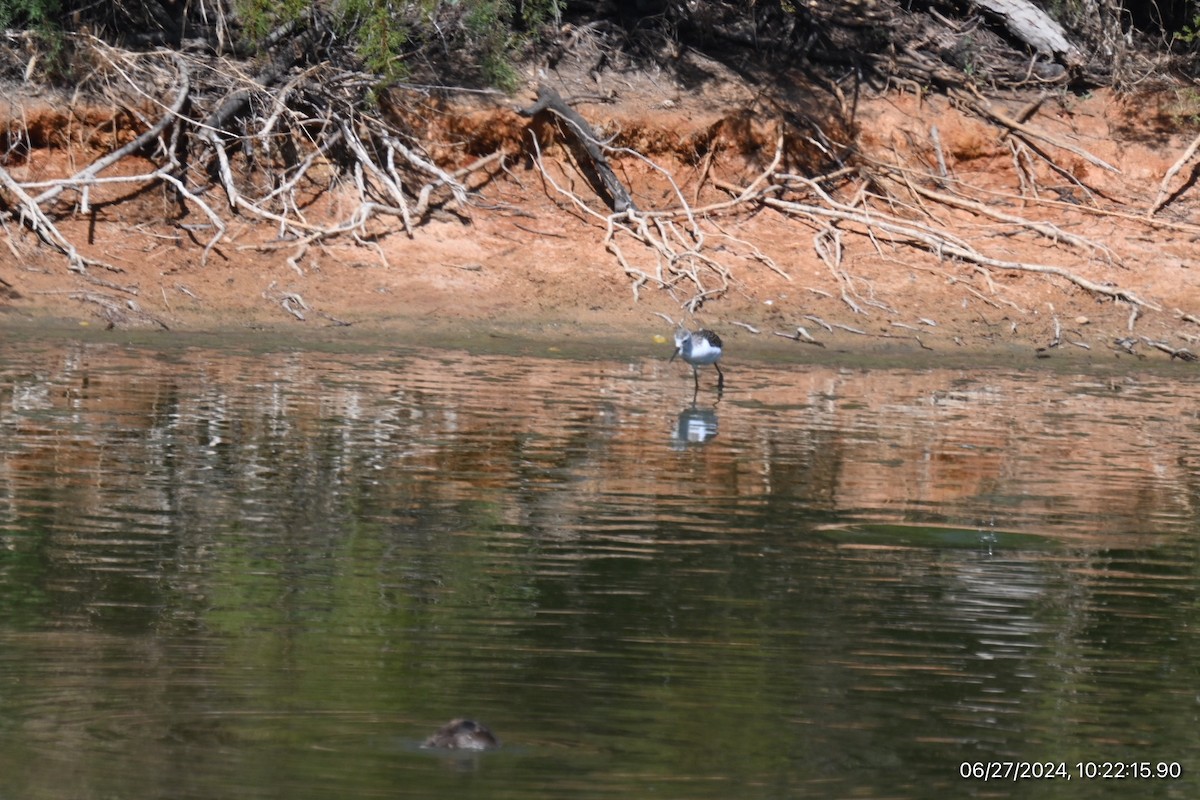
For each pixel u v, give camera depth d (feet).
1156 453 105.60
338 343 149.28
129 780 43.57
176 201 171.83
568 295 168.14
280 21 182.60
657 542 75.25
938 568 71.87
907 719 51.44
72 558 68.80
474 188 184.14
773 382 137.49
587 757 46.68
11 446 92.79
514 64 195.31
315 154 177.17
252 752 46.03
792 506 84.43
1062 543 77.66
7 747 45.93
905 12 219.61
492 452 97.04
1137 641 61.41
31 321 150.10
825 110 202.39
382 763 45.42
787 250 182.70
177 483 84.74
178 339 147.02
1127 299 178.29
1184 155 206.28
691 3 204.54
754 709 51.72
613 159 190.90
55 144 173.78
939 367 153.79
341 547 72.23
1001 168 205.57
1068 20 221.46
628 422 110.73
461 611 62.34
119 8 183.32
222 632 58.34
